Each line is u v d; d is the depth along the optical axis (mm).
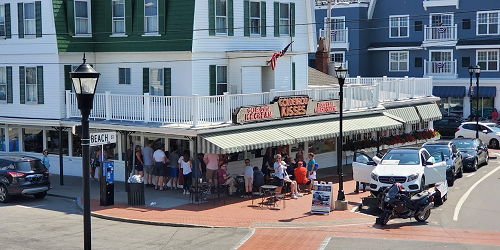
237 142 25594
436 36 56438
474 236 19578
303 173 26438
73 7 31562
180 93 29828
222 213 23406
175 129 25672
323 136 29203
